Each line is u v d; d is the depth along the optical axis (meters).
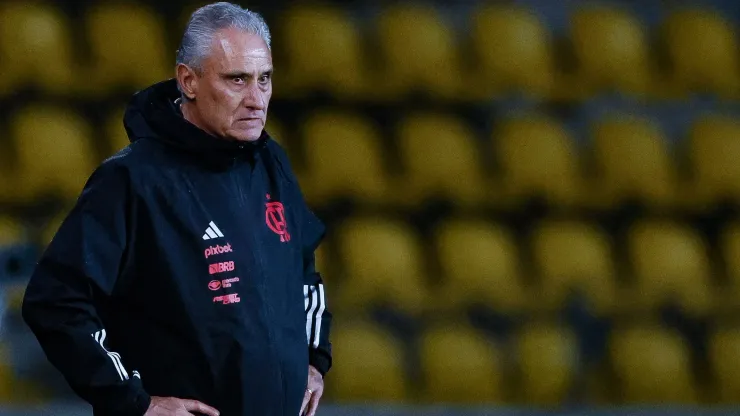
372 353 24.62
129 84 26.70
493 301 26.97
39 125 25.36
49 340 9.52
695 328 28.95
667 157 29.91
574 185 28.98
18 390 22.05
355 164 27.28
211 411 9.77
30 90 26.80
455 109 29.91
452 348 25.41
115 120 26.28
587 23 30.59
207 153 9.95
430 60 28.55
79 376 9.43
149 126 10.00
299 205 10.81
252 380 9.89
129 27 26.97
